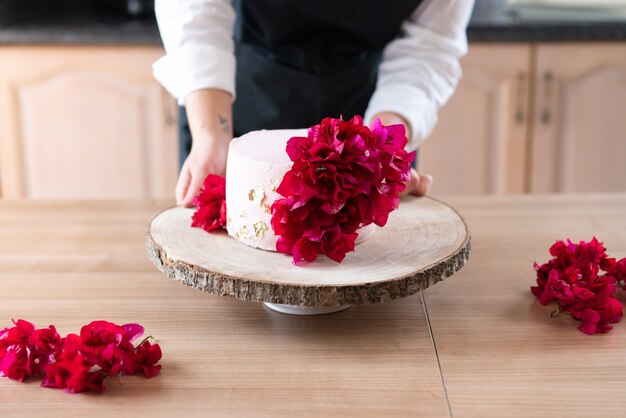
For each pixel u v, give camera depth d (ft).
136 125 7.65
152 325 2.99
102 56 7.45
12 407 2.46
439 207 3.54
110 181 7.86
